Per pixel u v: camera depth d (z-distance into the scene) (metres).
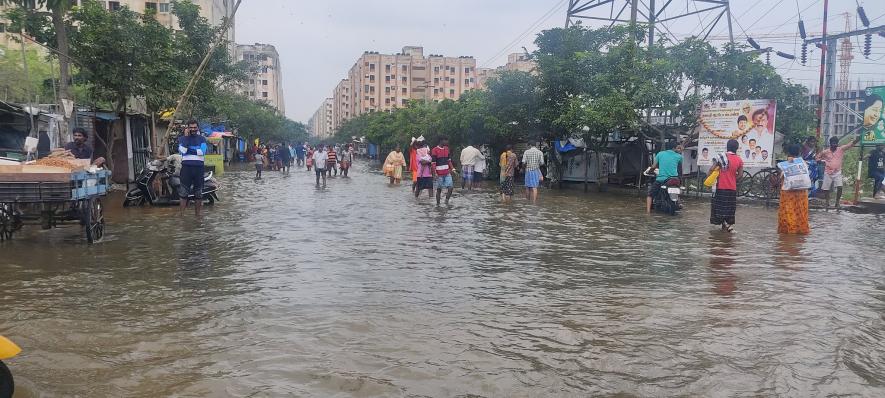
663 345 4.36
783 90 18.66
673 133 19.86
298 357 4.02
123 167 20.42
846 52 34.41
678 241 9.42
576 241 9.36
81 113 18.16
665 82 19.00
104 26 16.47
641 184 22.05
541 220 12.22
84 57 16.55
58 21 14.38
